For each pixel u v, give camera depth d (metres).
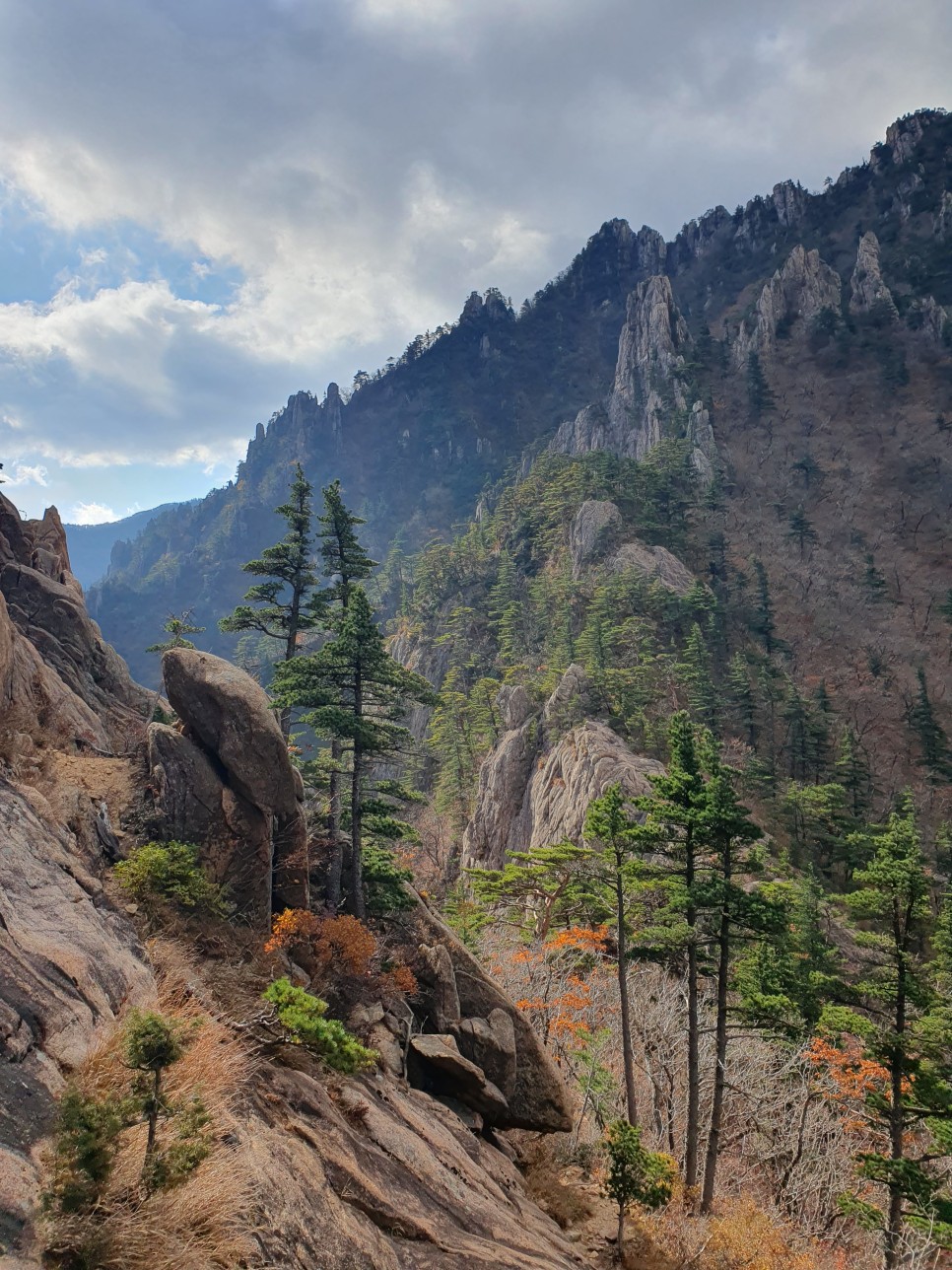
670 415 181.12
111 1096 7.34
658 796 25.03
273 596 30.92
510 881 39.12
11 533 35.91
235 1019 12.90
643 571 101.31
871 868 20.92
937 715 101.31
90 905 11.87
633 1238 17.42
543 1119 19.36
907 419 164.88
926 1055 20.20
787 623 119.75
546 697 78.00
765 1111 27.27
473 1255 11.27
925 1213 21.38
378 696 22.70
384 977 18.22
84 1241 6.23
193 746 17.72
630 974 33.84
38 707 21.88
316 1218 9.29
